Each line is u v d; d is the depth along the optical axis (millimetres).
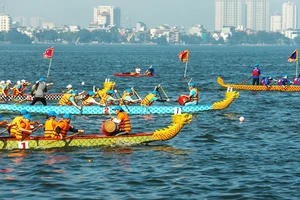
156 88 63375
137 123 54844
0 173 35062
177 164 37562
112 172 35500
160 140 43969
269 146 43688
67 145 41875
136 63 191125
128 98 60094
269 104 69688
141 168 36469
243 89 88062
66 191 31719
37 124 46094
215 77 121750
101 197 30750
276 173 35438
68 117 41906
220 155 40312
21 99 67312
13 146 41062
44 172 35312
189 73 135250
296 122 55562
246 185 32969
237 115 60125
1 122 41750
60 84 99688
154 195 31125
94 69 150500
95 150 41250
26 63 177000
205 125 53219
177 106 61125
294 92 84250
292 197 30938
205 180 33906
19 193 31297
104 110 59594
